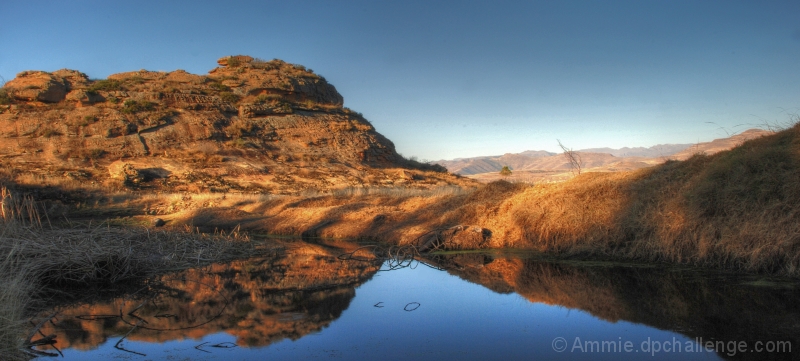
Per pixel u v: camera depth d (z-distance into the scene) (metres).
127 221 23.38
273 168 50.78
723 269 9.70
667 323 6.81
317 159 55.62
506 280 9.84
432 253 13.41
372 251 14.22
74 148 46.97
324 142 59.78
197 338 6.59
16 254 9.47
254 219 22.69
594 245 11.95
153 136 51.34
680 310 7.33
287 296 8.92
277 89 66.19
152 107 55.41
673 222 10.78
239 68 70.62
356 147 60.34
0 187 29.14
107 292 9.56
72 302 8.73
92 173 42.88
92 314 7.89
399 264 11.99
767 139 10.95
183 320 7.46
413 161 68.81
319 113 65.88
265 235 19.12
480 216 15.30
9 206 11.39
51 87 54.03
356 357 5.86
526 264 11.33
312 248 15.07
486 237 13.99
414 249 13.75
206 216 23.59
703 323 6.73
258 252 14.36
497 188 17.86
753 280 8.75
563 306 7.82
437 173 61.81
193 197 31.36
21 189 33.44
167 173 44.22
